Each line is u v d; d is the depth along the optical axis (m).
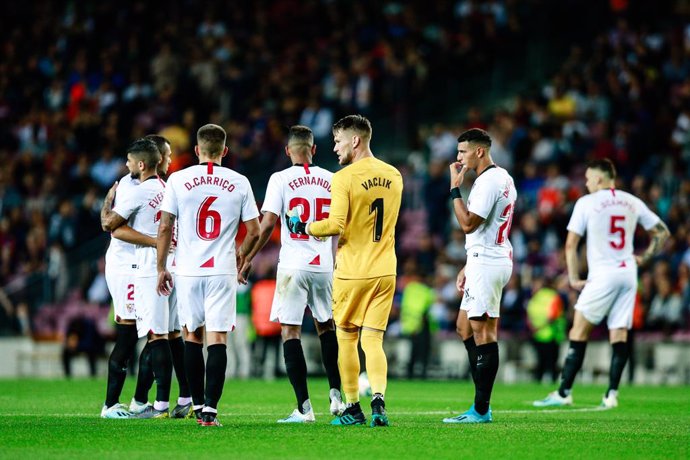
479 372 35.12
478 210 34.00
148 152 36.50
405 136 98.44
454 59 101.62
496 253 34.78
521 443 29.30
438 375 76.50
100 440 29.20
